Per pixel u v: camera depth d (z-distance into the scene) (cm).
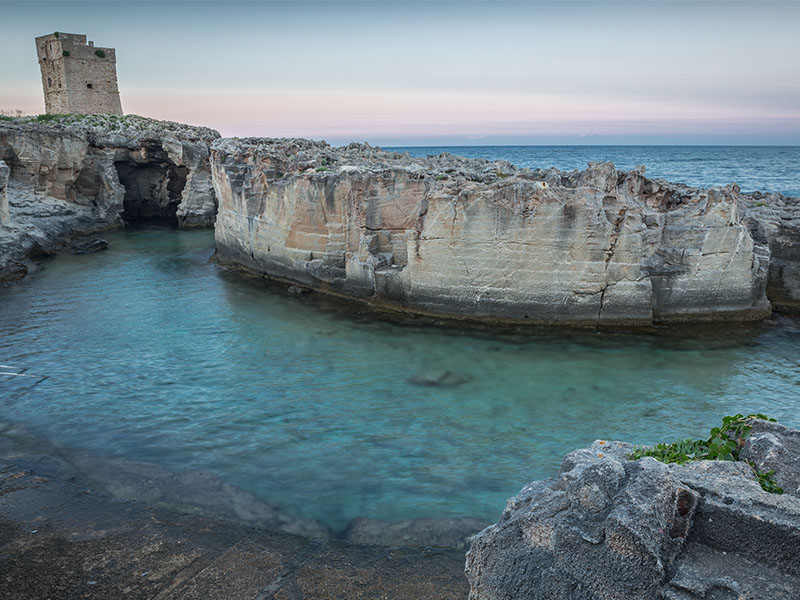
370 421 1538
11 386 1756
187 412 1590
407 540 1029
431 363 1962
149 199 5138
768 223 2522
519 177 2534
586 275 2231
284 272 3033
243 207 3253
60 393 1709
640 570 504
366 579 920
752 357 2006
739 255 2298
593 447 714
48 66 5825
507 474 1266
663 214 2331
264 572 938
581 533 534
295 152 3491
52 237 3881
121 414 1574
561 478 599
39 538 1031
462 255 2316
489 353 2047
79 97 5812
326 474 1262
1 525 1070
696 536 543
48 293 2847
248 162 3372
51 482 1224
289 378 1841
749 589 480
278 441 1421
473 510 1122
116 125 5112
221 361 1989
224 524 1078
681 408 1620
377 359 2002
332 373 1883
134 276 3222
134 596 886
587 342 2141
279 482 1227
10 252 3250
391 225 2598
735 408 1620
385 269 2545
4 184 3291
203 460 1323
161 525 1073
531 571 564
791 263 2480
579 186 2344
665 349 2075
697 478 580
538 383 1794
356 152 3559
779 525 502
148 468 1281
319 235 2802
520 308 2305
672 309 2333
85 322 2408
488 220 2248
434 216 2319
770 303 2438
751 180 9150
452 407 1627
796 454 618
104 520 1088
